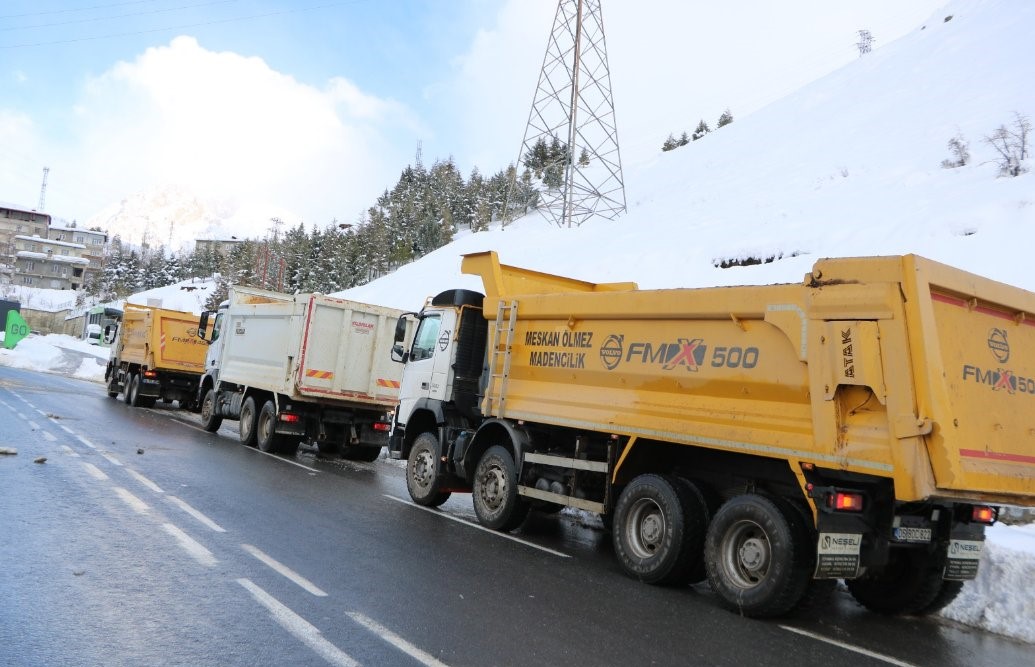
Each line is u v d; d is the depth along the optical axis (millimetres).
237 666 4047
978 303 6117
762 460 6668
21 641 4176
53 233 155625
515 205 70250
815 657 5086
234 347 17266
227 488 9820
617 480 7738
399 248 72875
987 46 40438
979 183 19250
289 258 88062
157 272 126500
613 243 29969
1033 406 6379
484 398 9641
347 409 15273
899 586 6711
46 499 8047
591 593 6340
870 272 5801
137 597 5113
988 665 5305
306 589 5602
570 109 46188
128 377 23297
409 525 8695
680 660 4723
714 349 6945
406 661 4301
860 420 5758
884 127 34500
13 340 52625
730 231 24062
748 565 6223
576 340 8523
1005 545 7293
